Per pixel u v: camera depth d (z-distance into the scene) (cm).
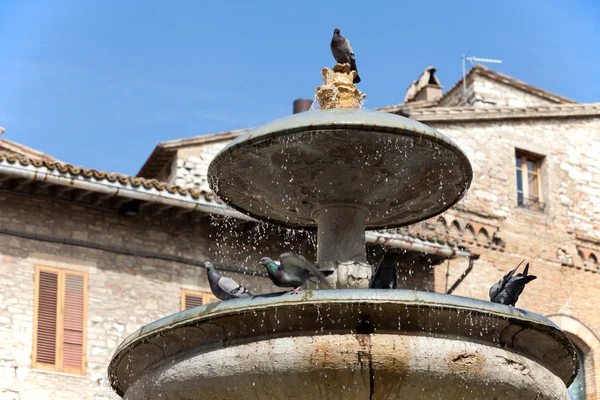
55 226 3441
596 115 4891
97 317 3422
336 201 1848
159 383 1636
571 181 4738
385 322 1551
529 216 4562
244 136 1758
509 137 4650
